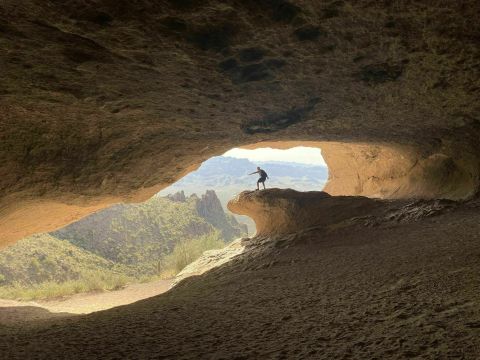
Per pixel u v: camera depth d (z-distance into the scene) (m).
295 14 4.41
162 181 10.77
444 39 5.03
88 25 4.29
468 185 11.25
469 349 2.53
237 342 3.59
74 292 17.69
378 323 3.51
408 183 14.45
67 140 7.17
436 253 5.99
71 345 3.95
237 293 6.52
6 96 5.66
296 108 7.71
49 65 5.09
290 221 12.54
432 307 3.58
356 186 18.88
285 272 7.74
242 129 8.66
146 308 6.15
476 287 3.84
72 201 8.70
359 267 6.48
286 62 5.65
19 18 4.14
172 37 4.64
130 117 7.21
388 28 4.77
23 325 7.20
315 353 3.03
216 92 6.55
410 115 8.68
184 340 3.81
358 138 11.34
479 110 8.04
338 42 5.08
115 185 9.10
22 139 6.58
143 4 4.03
